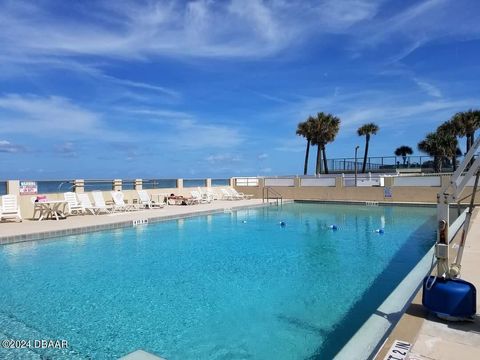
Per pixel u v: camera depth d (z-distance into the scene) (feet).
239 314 16.19
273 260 26.03
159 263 25.16
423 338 10.22
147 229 39.37
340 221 45.93
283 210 58.29
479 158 11.23
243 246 30.89
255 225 42.70
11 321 15.43
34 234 31.73
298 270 23.30
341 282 20.71
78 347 13.07
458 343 9.90
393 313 12.84
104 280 21.20
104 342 13.50
